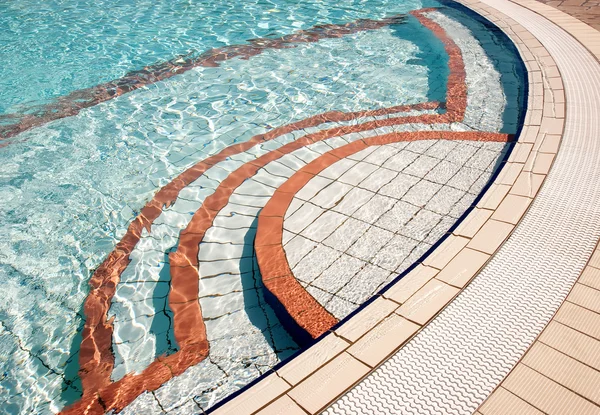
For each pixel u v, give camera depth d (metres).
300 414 2.49
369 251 3.76
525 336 2.78
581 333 2.77
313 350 2.85
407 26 8.68
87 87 7.37
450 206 4.16
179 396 3.07
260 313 3.58
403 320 2.97
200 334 3.48
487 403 2.44
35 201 5.15
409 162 4.81
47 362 3.51
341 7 9.81
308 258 3.73
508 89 6.26
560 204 3.82
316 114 6.24
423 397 2.51
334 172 4.75
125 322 3.72
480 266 3.32
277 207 4.31
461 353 2.72
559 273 3.20
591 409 2.36
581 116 5.09
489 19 8.28
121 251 4.44
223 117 6.38
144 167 5.54
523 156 4.50
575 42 7.00
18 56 8.41
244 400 2.61
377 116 6.02
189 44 8.52
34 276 4.28
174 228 4.61
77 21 9.77
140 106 6.77
